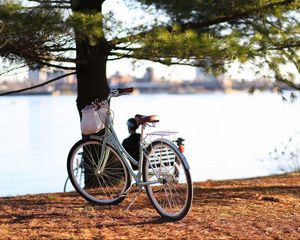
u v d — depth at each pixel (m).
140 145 7.96
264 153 33.22
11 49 10.41
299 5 11.29
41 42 10.21
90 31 9.98
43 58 11.06
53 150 42.50
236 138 48.72
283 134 49.66
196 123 69.12
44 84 11.94
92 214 8.00
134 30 10.77
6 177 26.33
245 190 10.73
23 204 8.78
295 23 11.57
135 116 8.10
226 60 11.09
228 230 7.19
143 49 10.59
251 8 11.24
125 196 8.50
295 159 21.92
